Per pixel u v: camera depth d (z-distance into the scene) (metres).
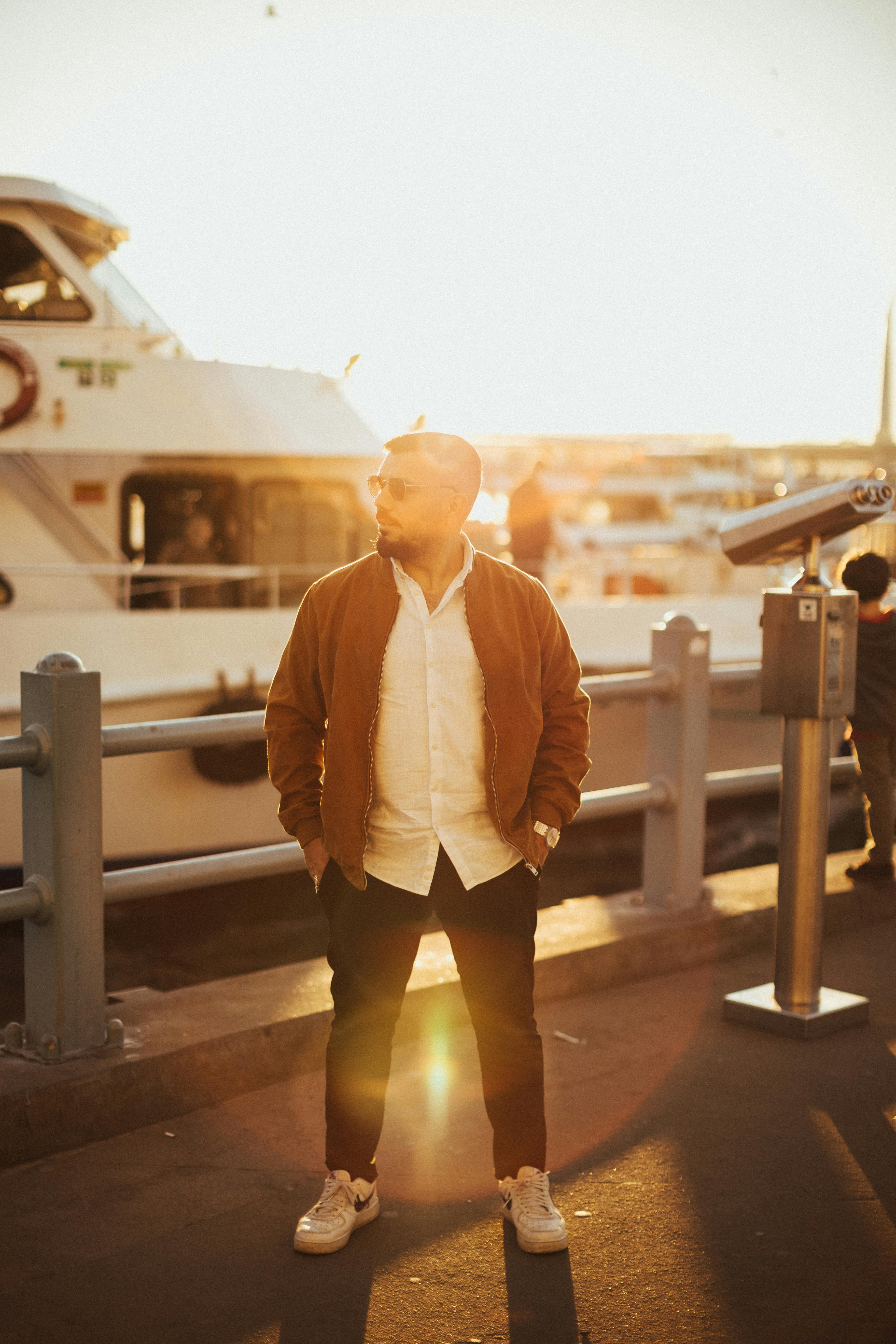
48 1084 3.04
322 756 2.73
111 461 6.87
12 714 6.04
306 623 2.66
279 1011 3.59
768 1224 2.74
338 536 7.25
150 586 6.74
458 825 2.57
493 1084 2.67
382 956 2.61
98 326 7.25
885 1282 2.51
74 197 7.39
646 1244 2.65
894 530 8.20
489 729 2.54
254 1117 3.27
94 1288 2.46
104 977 3.35
